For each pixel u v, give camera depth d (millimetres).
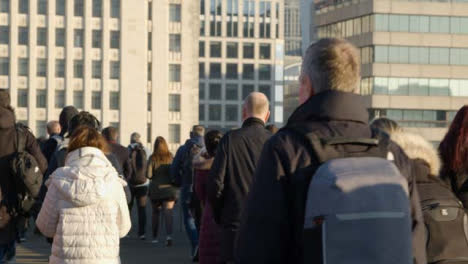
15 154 10008
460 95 108625
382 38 107500
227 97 181500
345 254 3824
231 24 181750
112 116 132375
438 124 108375
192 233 16562
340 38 4309
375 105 107375
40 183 10031
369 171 3908
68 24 131250
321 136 4055
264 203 3973
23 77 130000
